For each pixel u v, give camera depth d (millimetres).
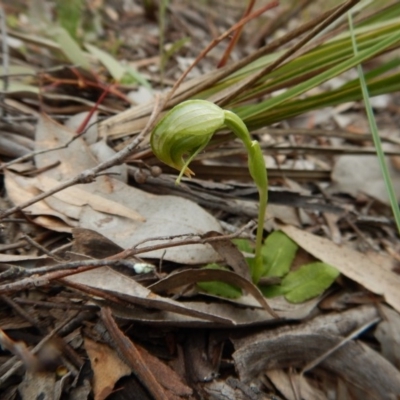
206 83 203
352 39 188
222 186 211
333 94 200
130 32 372
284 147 224
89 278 162
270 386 168
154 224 186
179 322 164
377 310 187
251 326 175
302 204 214
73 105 253
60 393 150
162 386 155
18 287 143
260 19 442
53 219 183
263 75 188
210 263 183
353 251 202
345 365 173
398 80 199
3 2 354
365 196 244
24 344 157
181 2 450
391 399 168
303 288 186
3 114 222
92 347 158
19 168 195
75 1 295
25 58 279
